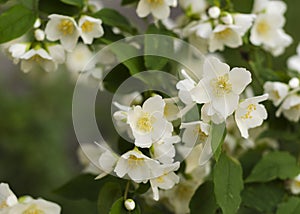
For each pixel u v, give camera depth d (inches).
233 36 30.3
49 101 65.1
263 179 30.6
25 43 29.3
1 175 60.3
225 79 27.1
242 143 33.5
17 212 27.4
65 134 65.9
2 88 64.1
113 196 28.5
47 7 29.6
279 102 31.1
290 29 50.6
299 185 30.9
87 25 29.2
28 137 61.5
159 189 30.1
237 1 30.9
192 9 32.2
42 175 61.0
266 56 33.9
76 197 31.5
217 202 28.3
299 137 32.6
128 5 31.7
